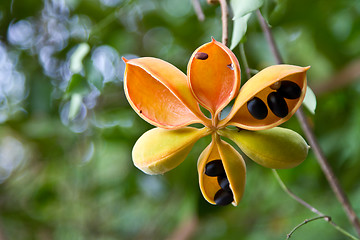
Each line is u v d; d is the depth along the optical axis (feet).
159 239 3.88
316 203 3.48
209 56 2.16
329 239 3.44
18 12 3.30
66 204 3.90
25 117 3.45
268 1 2.43
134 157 2.21
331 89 3.19
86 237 3.94
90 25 3.36
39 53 3.35
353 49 3.32
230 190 2.21
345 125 3.12
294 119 2.94
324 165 2.55
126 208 4.12
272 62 3.00
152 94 2.21
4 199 3.81
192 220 3.52
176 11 3.46
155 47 3.53
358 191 3.30
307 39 3.32
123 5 2.92
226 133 2.18
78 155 3.68
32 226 3.87
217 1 2.44
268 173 3.26
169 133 2.18
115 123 3.51
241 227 3.79
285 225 3.63
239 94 2.12
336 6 3.11
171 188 3.56
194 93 2.14
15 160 4.12
